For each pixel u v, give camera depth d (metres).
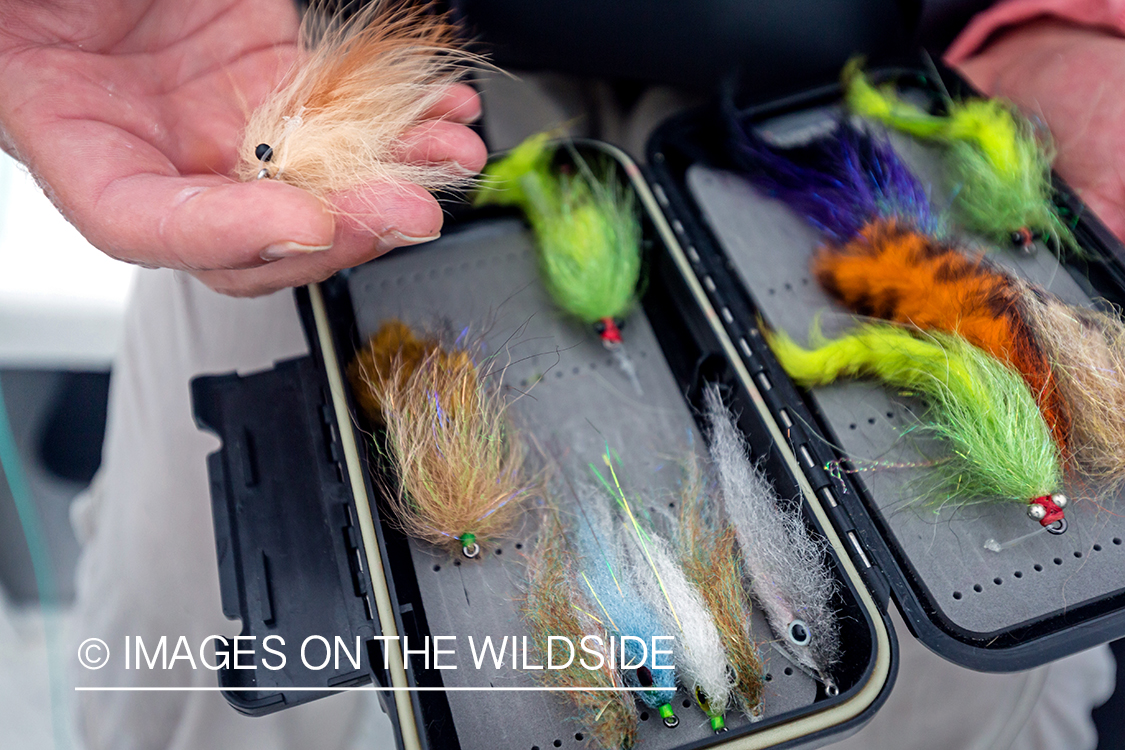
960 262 0.37
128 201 0.32
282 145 0.35
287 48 0.39
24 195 0.49
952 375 0.35
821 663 0.33
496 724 0.33
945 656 0.32
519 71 0.48
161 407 0.45
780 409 0.35
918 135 0.41
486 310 0.39
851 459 0.35
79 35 0.35
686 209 0.39
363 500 0.34
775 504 0.35
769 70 0.46
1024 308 0.36
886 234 0.38
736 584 0.34
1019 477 0.34
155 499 0.45
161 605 0.44
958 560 0.34
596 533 0.36
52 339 0.50
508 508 0.36
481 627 0.34
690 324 0.38
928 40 0.45
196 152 0.37
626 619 0.34
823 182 0.39
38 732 0.53
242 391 0.37
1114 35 0.41
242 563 0.34
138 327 0.47
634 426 0.37
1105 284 0.37
